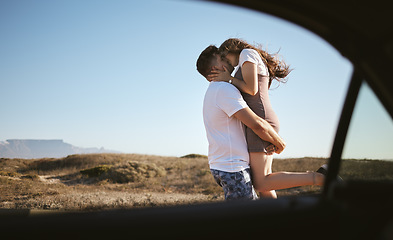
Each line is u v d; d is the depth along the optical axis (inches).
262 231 38.5
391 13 31.6
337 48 37.1
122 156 1512.1
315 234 37.9
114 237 35.0
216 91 119.4
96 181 930.1
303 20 35.4
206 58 130.0
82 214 40.7
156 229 36.9
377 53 34.6
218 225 38.3
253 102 123.1
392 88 34.1
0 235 33.8
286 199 46.4
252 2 34.4
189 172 1019.9
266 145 119.0
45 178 1004.6
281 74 134.6
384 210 33.5
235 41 128.7
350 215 36.4
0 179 616.7
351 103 44.8
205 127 125.3
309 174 110.6
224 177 116.1
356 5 31.9
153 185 813.9
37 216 39.5
